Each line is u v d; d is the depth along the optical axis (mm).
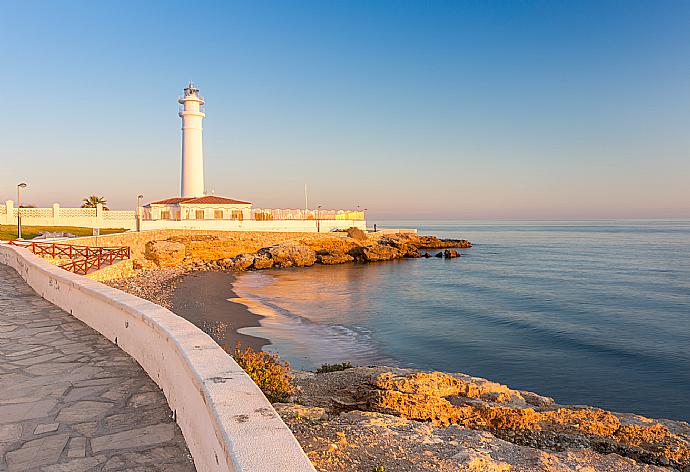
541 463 8312
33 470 3770
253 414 2977
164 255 49875
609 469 8898
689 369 21812
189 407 4043
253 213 70062
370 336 26250
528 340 26672
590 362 22734
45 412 4844
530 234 181625
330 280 49188
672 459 10078
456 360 22609
